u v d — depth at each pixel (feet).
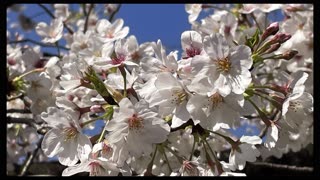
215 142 1.53
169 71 1.17
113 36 1.66
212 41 1.15
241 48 1.15
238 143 1.24
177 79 1.14
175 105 1.16
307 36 1.90
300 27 1.92
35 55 1.86
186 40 1.20
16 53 1.95
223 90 1.12
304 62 1.96
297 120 1.24
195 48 1.20
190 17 1.91
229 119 1.15
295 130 1.25
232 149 1.25
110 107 1.21
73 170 1.15
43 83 1.66
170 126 1.22
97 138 1.21
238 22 1.88
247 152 1.24
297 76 1.22
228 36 1.69
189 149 1.45
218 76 1.14
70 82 1.26
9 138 2.03
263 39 1.24
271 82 2.02
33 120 1.77
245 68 1.14
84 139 1.20
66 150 1.21
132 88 1.24
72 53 1.80
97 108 1.23
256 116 1.88
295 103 1.23
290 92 1.22
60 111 1.21
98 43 1.60
